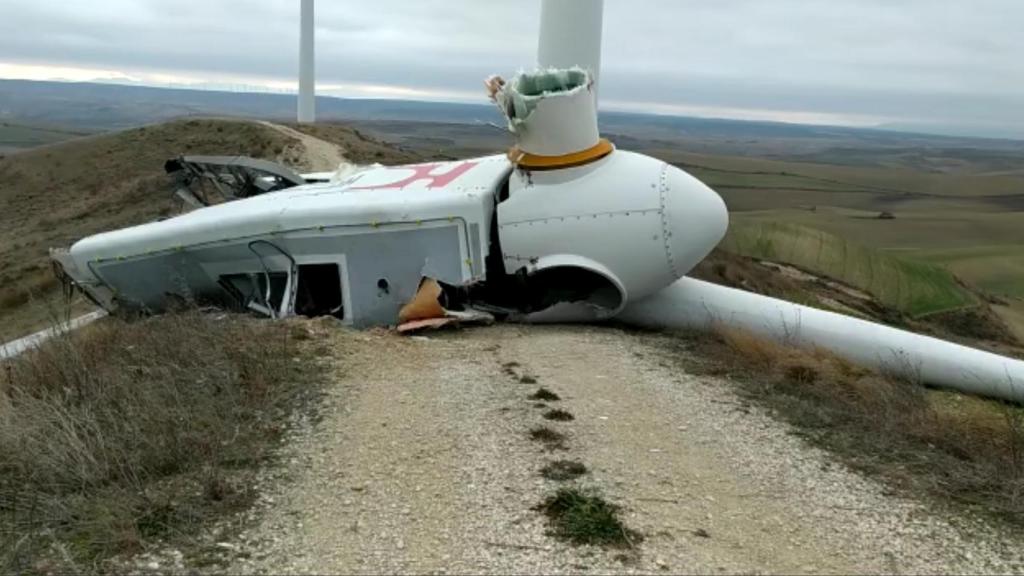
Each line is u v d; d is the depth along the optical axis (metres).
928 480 5.35
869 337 9.73
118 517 4.29
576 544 4.16
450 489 4.78
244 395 6.22
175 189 12.62
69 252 10.77
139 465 4.90
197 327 8.02
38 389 6.42
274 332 7.94
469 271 9.37
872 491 5.12
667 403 6.66
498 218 9.63
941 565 4.22
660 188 9.38
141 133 53.50
